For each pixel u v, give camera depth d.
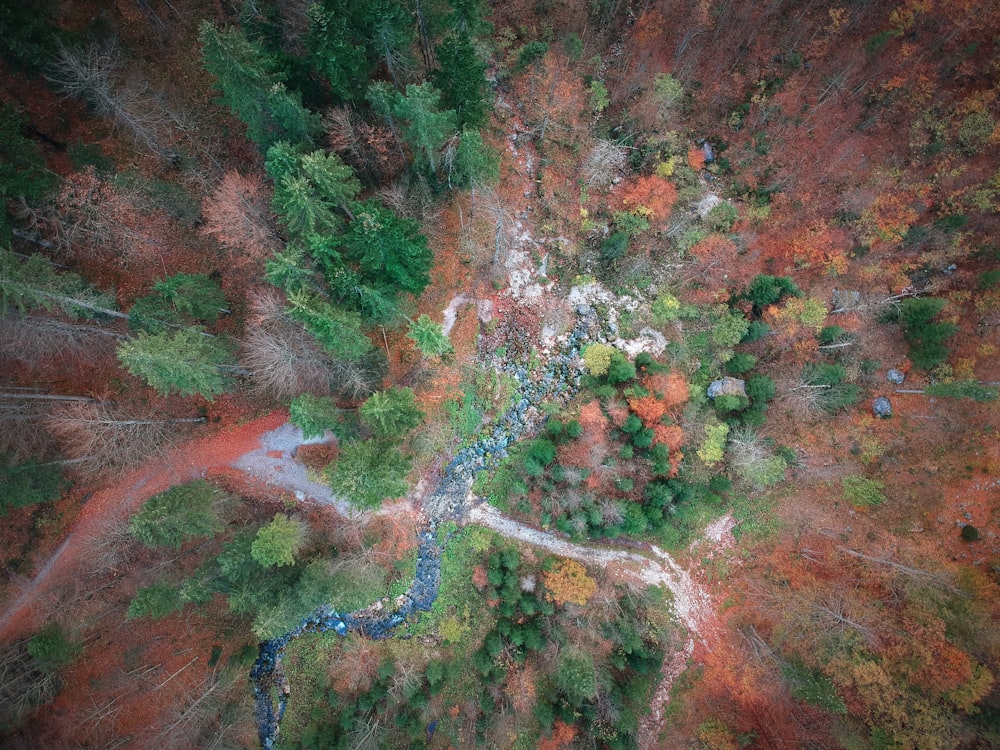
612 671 38.81
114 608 36.78
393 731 38.09
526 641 37.69
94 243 34.09
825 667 37.22
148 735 36.03
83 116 35.56
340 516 39.16
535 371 41.66
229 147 37.78
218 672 38.09
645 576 40.78
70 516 36.88
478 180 35.72
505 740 38.34
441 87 31.95
